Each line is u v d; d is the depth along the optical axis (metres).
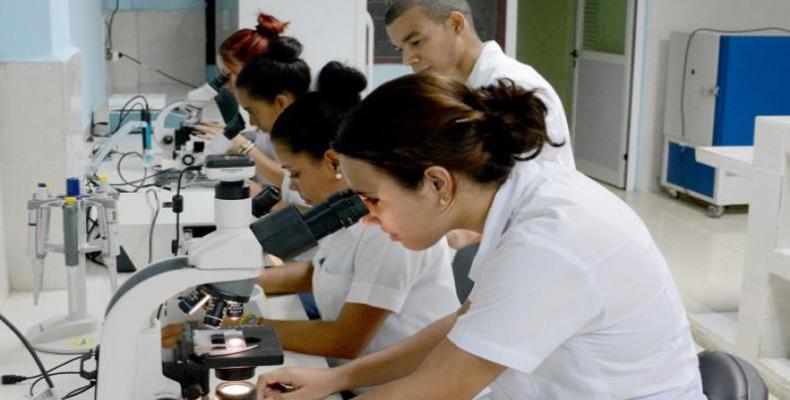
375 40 6.56
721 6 7.16
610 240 1.26
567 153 2.92
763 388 1.53
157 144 3.74
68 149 2.53
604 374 1.32
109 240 2.11
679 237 5.97
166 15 5.61
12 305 2.39
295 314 2.31
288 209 1.29
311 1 4.77
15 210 2.47
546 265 1.22
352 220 1.29
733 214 6.64
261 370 1.88
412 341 1.73
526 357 1.23
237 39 3.23
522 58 8.55
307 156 1.81
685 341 1.38
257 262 1.27
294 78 2.59
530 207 1.29
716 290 4.89
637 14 7.09
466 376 1.26
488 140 1.24
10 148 2.45
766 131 3.68
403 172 1.23
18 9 2.48
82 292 2.13
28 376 1.90
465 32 3.07
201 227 2.61
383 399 1.30
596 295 1.25
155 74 5.67
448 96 1.22
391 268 1.90
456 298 1.99
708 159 4.07
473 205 1.30
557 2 8.44
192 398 1.58
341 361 2.11
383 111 1.21
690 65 6.79
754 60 6.45
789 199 3.64
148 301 1.28
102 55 5.16
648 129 7.30
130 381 1.32
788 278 3.60
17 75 2.43
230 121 3.41
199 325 1.77
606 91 7.56
